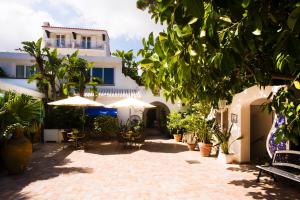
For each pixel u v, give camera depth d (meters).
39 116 12.30
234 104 14.41
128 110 28.39
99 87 29.66
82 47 53.22
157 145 20.88
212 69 4.17
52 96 24.62
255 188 9.34
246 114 13.82
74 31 52.41
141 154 16.55
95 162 13.95
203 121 16.28
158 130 34.72
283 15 3.58
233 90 6.85
